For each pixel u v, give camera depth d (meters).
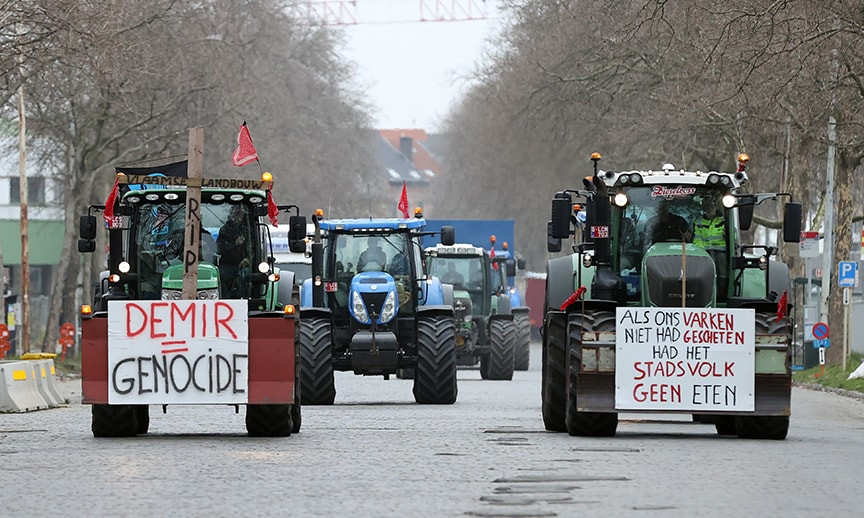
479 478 41.16
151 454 48.75
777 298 58.66
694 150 153.88
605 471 42.75
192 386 54.91
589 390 55.09
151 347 55.00
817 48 92.62
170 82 150.75
